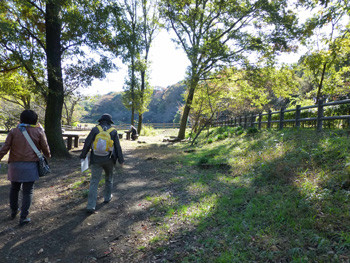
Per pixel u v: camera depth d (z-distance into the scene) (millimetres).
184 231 2951
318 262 1965
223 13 14531
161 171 6500
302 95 18203
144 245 2760
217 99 17000
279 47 13422
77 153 9664
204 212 3420
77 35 8336
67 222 3410
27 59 7066
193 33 15531
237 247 2393
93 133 3754
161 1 16438
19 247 2734
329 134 5559
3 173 6152
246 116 13891
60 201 4242
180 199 4188
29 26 8984
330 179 3334
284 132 7801
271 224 2709
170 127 46531
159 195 4523
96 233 3102
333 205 2773
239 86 16734
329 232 2324
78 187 4992
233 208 3400
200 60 14594
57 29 8133
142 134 24047
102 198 4438
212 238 2668
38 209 3865
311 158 4359
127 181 5664
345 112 6277
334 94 13000
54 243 2844
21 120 3289
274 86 16078
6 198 4297
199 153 8992
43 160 3332
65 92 9375
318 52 10664
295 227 2523
